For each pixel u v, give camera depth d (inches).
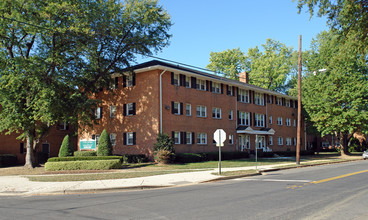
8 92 928.9
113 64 1205.1
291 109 1974.7
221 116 1435.8
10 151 1294.3
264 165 1038.4
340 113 1579.7
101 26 1030.4
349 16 471.5
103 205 392.5
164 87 1195.3
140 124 1212.5
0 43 951.0
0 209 380.2
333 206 358.9
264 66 2346.2
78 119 1088.8
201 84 1368.1
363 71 1545.3
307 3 487.2
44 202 430.0
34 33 893.2
